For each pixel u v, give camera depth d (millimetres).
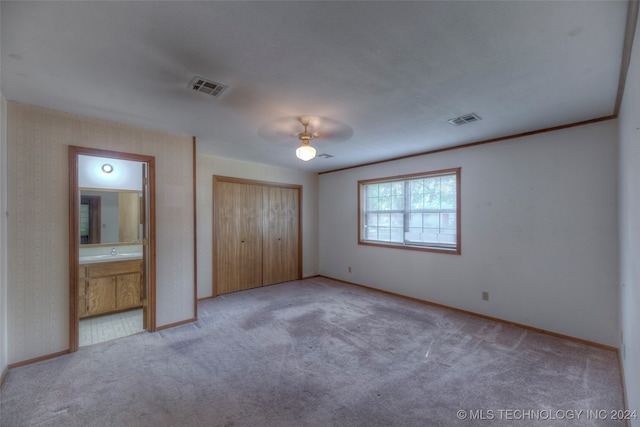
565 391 2164
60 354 2705
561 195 3115
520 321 3406
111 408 1972
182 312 3500
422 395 2121
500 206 3572
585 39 1596
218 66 1904
